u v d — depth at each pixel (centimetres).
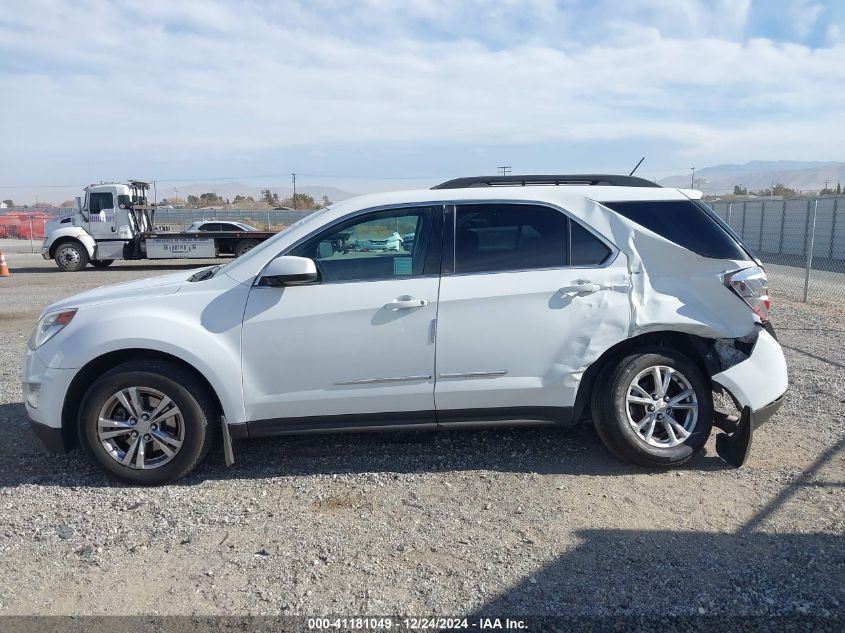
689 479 428
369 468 454
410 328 425
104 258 2242
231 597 311
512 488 419
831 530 361
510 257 437
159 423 427
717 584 314
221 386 421
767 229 2723
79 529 376
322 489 423
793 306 1144
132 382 419
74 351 421
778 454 464
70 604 307
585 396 442
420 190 454
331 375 427
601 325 429
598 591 311
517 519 379
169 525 380
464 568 331
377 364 427
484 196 443
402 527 373
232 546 356
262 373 425
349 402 430
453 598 307
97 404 420
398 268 434
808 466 443
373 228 440
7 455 484
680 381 440
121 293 446
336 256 438
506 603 303
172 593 315
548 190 447
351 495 414
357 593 312
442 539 359
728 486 417
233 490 424
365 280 430
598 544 351
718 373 435
